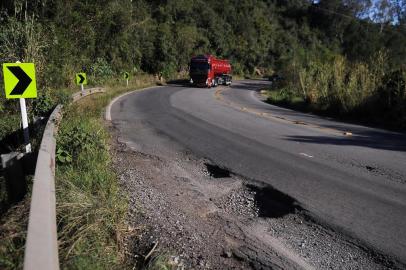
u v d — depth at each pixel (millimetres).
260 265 3625
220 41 61000
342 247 4020
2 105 9422
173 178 6121
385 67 17734
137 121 11555
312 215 4785
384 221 4637
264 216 4781
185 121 11898
